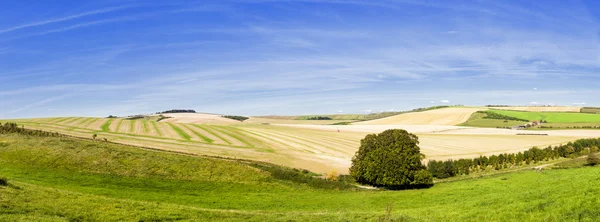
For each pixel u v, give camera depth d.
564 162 83.94
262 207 38.66
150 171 54.56
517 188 37.91
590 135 134.50
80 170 51.75
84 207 26.34
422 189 51.75
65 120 123.69
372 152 60.44
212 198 42.66
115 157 59.06
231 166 61.84
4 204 23.64
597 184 26.52
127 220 24.75
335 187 56.50
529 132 149.00
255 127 148.25
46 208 24.61
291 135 127.19
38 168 50.81
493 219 22.39
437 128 168.25
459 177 73.50
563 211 21.34
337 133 143.00
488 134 143.50
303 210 36.53
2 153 57.56
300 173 65.19
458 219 23.53
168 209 28.92
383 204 38.56
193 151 81.94
